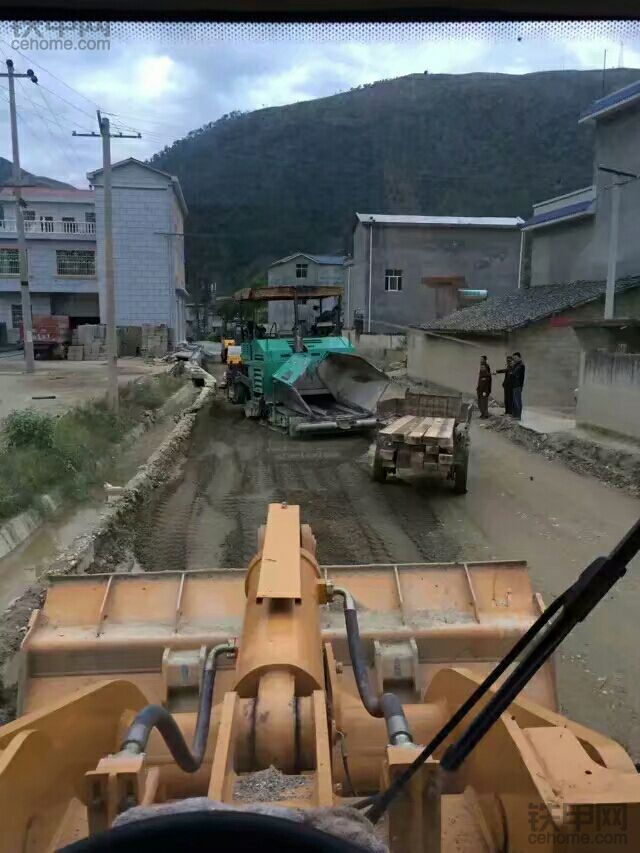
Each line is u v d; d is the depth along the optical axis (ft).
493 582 15.80
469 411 41.86
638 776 6.67
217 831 3.33
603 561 4.21
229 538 30.30
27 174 164.45
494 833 7.70
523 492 38.47
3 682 17.20
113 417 51.98
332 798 6.26
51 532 29.14
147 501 36.27
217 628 14.38
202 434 57.06
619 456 42.98
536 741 7.26
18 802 7.11
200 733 8.83
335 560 27.66
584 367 52.85
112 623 14.60
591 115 75.10
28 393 73.46
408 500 36.55
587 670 18.81
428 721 10.90
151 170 137.90
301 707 8.05
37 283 154.20
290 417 55.16
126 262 141.18
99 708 9.75
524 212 125.29
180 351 139.64
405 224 125.49
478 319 83.51
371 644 14.29
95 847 3.30
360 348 125.08
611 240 60.49
